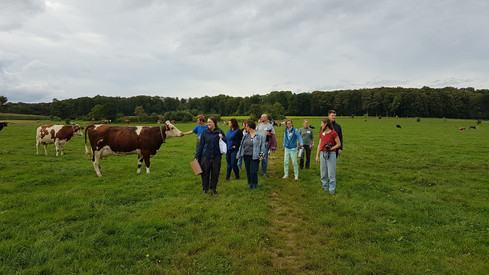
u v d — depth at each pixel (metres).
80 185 8.10
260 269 3.79
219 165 7.31
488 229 5.16
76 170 10.06
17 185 7.95
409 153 16.11
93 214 5.73
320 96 116.12
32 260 3.83
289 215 6.05
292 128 9.30
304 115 117.94
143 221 5.24
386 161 13.45
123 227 4.96
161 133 9.81
